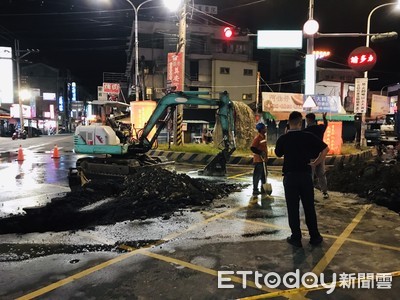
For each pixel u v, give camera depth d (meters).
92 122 12.38
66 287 3.98
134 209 7.11
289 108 22.36
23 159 17.16
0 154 20.23
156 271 4.39
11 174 12.64
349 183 9.41
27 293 3.84
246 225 6.29
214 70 44.19
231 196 8.70
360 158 18.11
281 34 15.52
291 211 5.26
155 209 7.13
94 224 6.53
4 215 7.05
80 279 4.17
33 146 27.16
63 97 71.00
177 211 7.18
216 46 45.44
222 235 5.75
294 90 47.09
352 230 5.99
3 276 4.27
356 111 22.59
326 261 4.69
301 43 15.60
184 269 4.45
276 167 14.73
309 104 14.55
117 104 11.79
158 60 42.97
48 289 3.93
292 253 4.97
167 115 12.02
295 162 5.23
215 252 5.02
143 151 11.70
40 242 5.49
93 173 10.82
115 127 11.77
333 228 6.11
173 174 8.74
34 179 11.55
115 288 3.95
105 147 10.80
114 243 5.40
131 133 12.34
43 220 6.66
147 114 18.61
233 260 4.73
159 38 44.16
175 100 11.29
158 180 8.25
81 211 7.12
